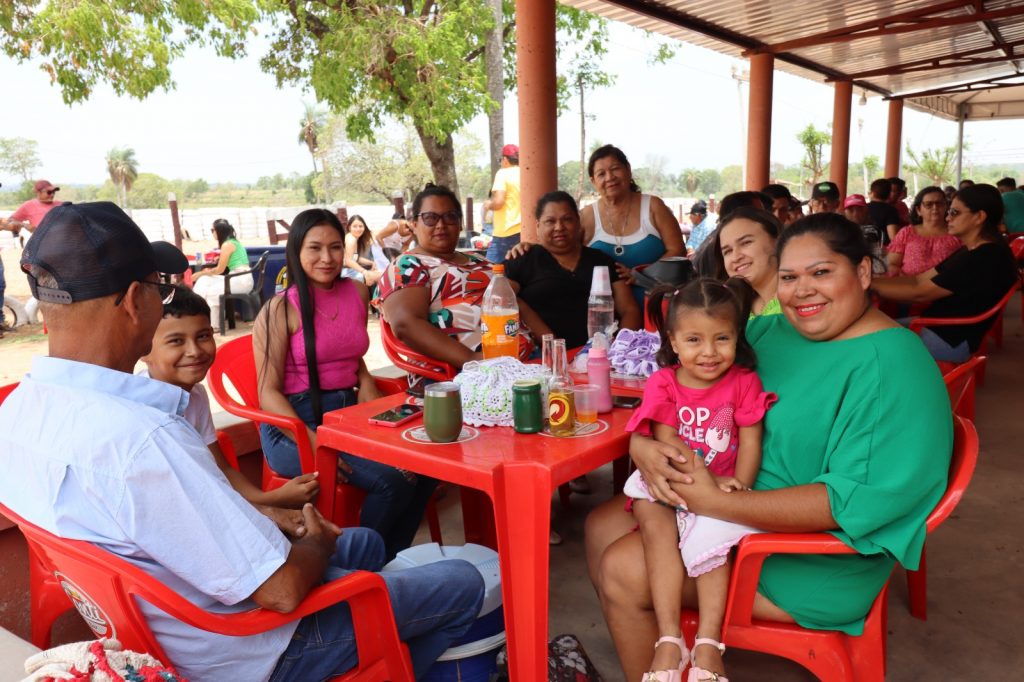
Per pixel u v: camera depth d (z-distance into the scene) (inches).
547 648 77.7
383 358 270.2
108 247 52.5
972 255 172.4
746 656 95.4
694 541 71.0
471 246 453.7
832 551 65.7
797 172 2511.1
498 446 76.8
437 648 74.9
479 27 520.1
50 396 52.9
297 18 515.2
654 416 78.1
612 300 130.5
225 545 53.6
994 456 160.6
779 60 485.4
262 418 103.0
